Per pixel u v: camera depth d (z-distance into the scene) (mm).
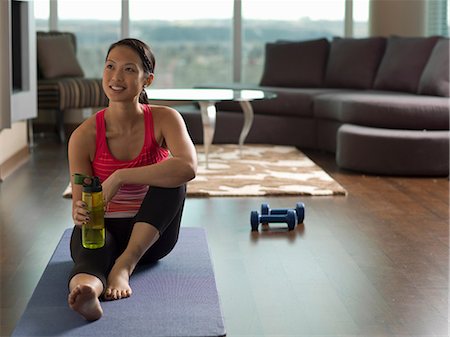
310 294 3273
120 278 3076
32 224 4426
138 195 3305
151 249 3402
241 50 9406
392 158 6125
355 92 7699
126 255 3135
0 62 5844
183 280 3283
